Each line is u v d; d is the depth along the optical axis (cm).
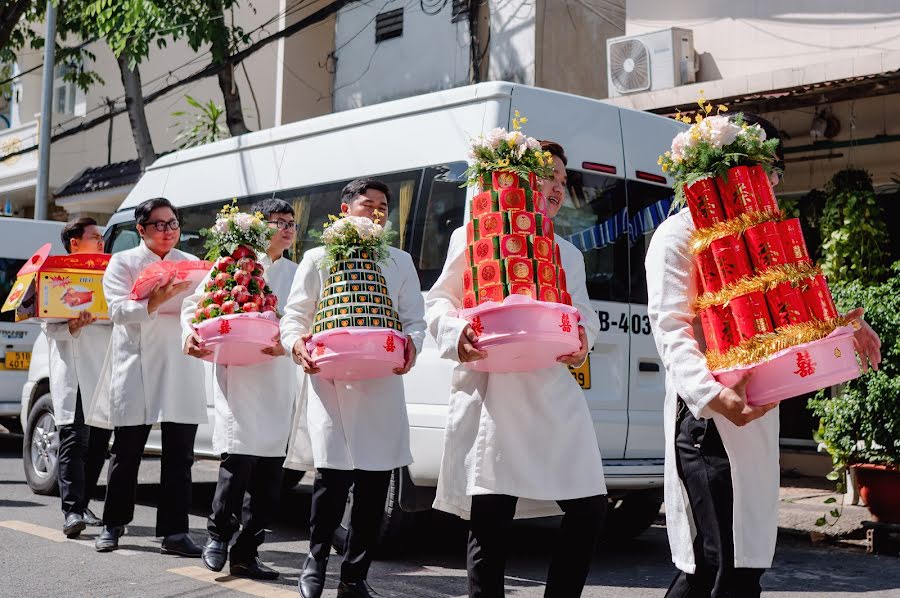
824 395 744
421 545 691
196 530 720
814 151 946
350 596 491
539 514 402
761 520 321
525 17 1221
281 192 762
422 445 607
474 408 385
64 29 1702
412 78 1371
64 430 667
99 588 528
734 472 320
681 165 335
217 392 556
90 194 1852
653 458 638
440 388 605
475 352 360
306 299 489
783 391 305
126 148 2005
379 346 453
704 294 325
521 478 374
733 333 316
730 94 879
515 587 563
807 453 964
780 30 936
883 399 671
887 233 872
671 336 326
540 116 621
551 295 370
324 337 454
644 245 652
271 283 598
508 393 379
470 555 381
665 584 580
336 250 464
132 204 924
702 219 327
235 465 553
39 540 653
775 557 669
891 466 678
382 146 683
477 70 1274
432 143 648
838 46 899
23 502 809
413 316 497
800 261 317
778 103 839
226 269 532
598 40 1262
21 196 2377
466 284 376
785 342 303
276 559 623
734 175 323
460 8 1305
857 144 913
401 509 620
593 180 636
